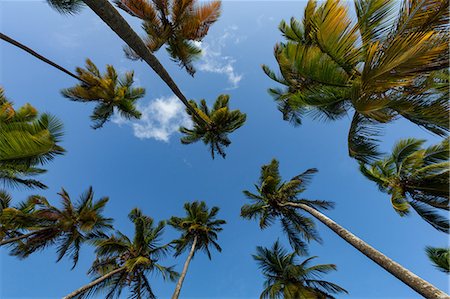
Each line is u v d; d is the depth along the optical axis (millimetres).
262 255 18625
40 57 5461
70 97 14938
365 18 6535
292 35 12156
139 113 17781
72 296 13828
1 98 9133
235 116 17797
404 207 11000
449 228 10156
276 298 16734
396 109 6582
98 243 18297
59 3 6781
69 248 17578
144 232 19547
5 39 4988
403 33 5328
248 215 16906
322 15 6680
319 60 7703
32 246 15992
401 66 5117
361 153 8938
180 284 15383
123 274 17672
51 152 7262
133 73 17281
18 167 7109
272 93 14836
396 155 12086
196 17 9078
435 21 5023
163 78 6629
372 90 6109
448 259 12320
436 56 4758
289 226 16125
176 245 21062
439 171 9703
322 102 9586
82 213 17328
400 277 7004
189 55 10672
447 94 6254
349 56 7008
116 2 8367
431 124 6711
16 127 6391
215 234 22297
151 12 8648
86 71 14406
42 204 16578
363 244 8250
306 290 16984
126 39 5000
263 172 17312
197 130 18609
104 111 16312
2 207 15789
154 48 9422
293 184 15305
